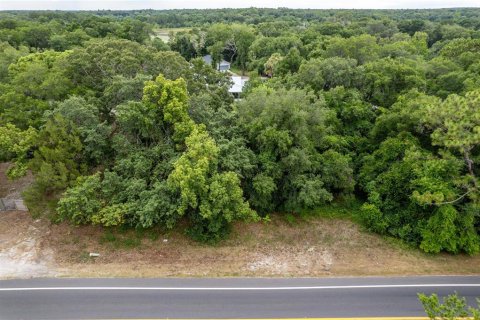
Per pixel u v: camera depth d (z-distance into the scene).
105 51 24.03
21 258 16.14
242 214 17.19
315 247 18.31
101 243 17.52
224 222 18.28
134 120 18.67
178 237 18.19
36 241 17.30
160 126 19.31
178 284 14.73
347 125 24.02
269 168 18.88
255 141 20.08
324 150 22.16
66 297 13.73
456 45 31.27
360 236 19.02
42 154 17.41
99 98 22.44
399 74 24.61
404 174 18.75
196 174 15.89
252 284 14.87
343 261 17.11
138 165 17.97
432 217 17.33
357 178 21.70
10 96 21.12
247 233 18.97
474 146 16.81
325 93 24.52
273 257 17.36
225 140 19.19
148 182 18.50
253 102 20.80
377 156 21.30
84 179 17.48
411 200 18.38
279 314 13.06
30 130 18.55
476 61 26.83
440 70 27.14
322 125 20.56
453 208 16.67
